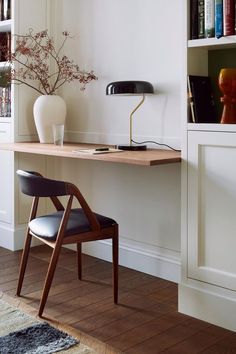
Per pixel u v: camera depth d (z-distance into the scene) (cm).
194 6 236
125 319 241
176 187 291
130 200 319
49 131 340
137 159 234
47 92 363
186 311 247
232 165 224
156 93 296
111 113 326
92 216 246
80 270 296
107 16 321
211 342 217
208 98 249
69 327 231
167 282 295
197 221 240
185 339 220
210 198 234
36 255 347
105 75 327
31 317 240
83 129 347
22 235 364
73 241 242
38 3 353
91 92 338
